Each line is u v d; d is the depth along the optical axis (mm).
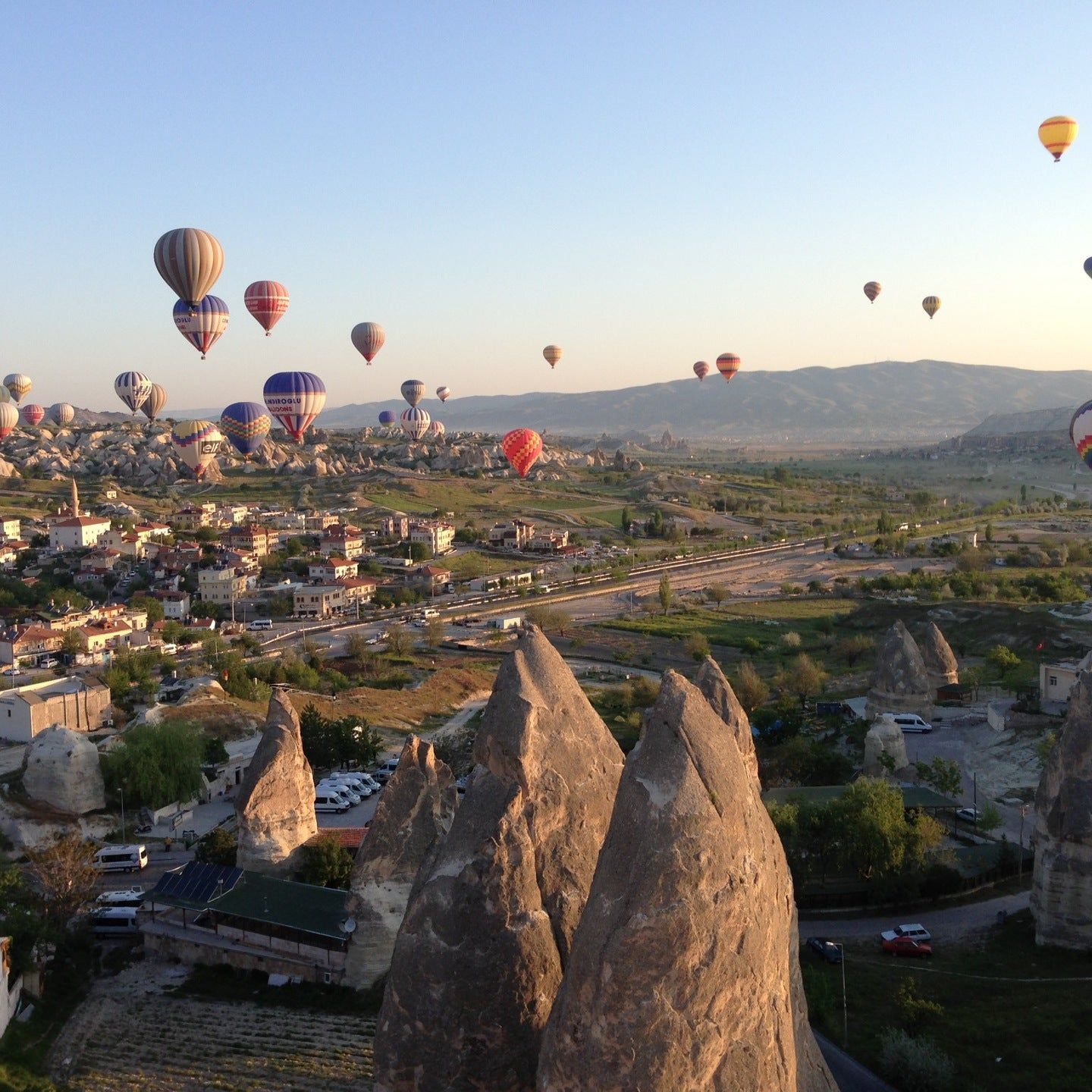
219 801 78438
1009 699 96875
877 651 134750
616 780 28375
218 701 99000
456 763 84812
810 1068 26719
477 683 133375
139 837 70688
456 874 26297
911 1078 36906
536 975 25828
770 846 23875
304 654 149250
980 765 81312
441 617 179875
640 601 192625
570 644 156000
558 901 26516
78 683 98250
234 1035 45594
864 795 58500
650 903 21297
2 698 89688
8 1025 45375
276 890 53906
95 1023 46938
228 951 51781
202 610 185125
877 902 56031
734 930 21859
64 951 53000
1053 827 48781
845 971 47656
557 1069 21891
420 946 26250
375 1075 26844
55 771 71250
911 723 91438
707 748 22578
